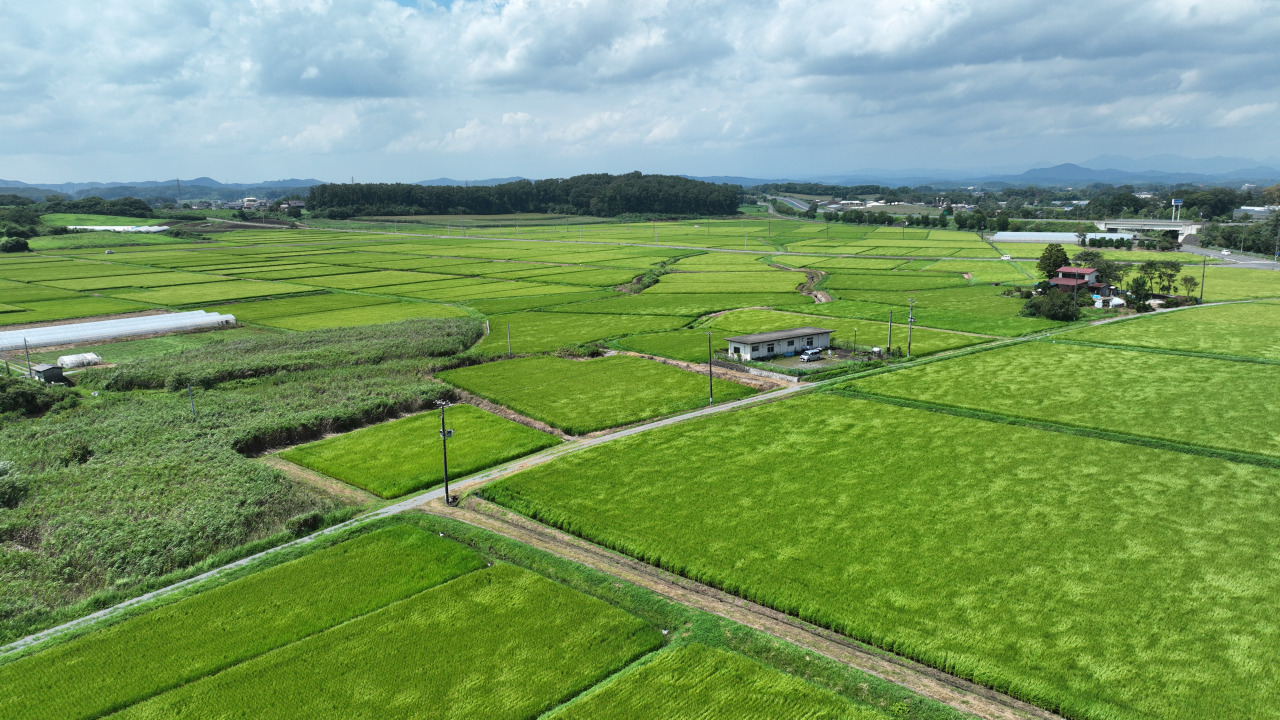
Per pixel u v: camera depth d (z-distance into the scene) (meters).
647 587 42.50
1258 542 44.47
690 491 54.50
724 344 106.50
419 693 34.03
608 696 33.28
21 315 141.25
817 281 177.38
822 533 47.28
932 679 33.94
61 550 49.09
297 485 59.72
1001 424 67.56
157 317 132.12
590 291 168.12
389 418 78.12
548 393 83.88
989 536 46.12
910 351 98.12
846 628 37.38
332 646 37.69
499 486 56.38
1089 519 48.06
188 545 49.00
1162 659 34.06
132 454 65.81
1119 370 85.38
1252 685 32.16
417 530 50.06
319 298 163.38
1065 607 38.31
